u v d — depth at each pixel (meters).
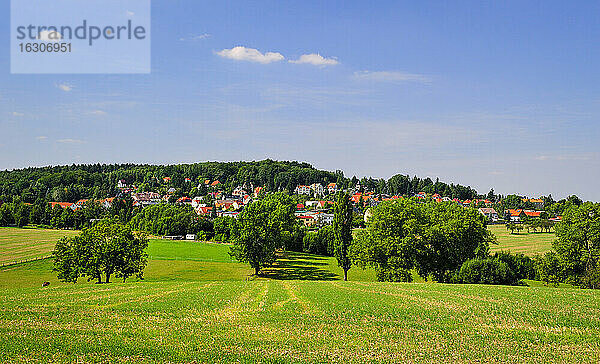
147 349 21.42
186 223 156.38
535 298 37.22
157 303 35.59
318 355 21.09
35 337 23.38
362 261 64.12
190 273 82.94
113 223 66.69
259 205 84.19
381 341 23.64
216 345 22.56
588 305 33.56
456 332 25.62
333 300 36.94
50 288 48.00
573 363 20.06
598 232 52.28
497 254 72.31
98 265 62.12
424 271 63.00
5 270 81.62
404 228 60.19
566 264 54.97
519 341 23.53
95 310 32.28
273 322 28.28
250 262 81.50
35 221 190.38
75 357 19.94
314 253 117.00
